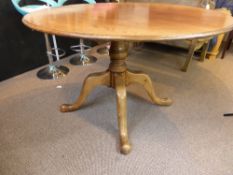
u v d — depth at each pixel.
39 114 1.67
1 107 1.75
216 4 2.72
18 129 1.51
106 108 1.74
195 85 2.11
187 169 1.22
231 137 1.45
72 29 0.97
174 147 1.36
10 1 2.01
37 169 1.22
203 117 1.64
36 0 2.22
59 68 2.39
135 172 1.20
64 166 1.24
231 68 2.48
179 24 1.08
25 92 1.97
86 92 1.63
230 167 1.23
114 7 1.61
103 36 0.89
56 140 1.42
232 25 1.06
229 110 1.73
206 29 0.98
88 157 1.29
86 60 2.61
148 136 1.45
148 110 1.72
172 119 1.62
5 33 2.09
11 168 1.22
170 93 1.96
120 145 1.34
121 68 1.45
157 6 1.66
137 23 1.10
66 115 1.66
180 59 2.71
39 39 2.41
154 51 2.95
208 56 2.74
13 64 2.26
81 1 2.61
